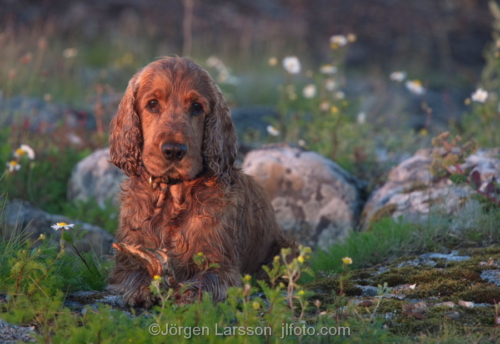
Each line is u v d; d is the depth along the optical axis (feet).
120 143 22.35
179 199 21.72
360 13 120.78
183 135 20.42
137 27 93.91
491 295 20.71
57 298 18.53
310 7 119.65
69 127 43.91
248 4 113.70
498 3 130.00
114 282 22.08
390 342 16.92
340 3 123.65
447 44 114.01
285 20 110.52
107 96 54.70
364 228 31.22
